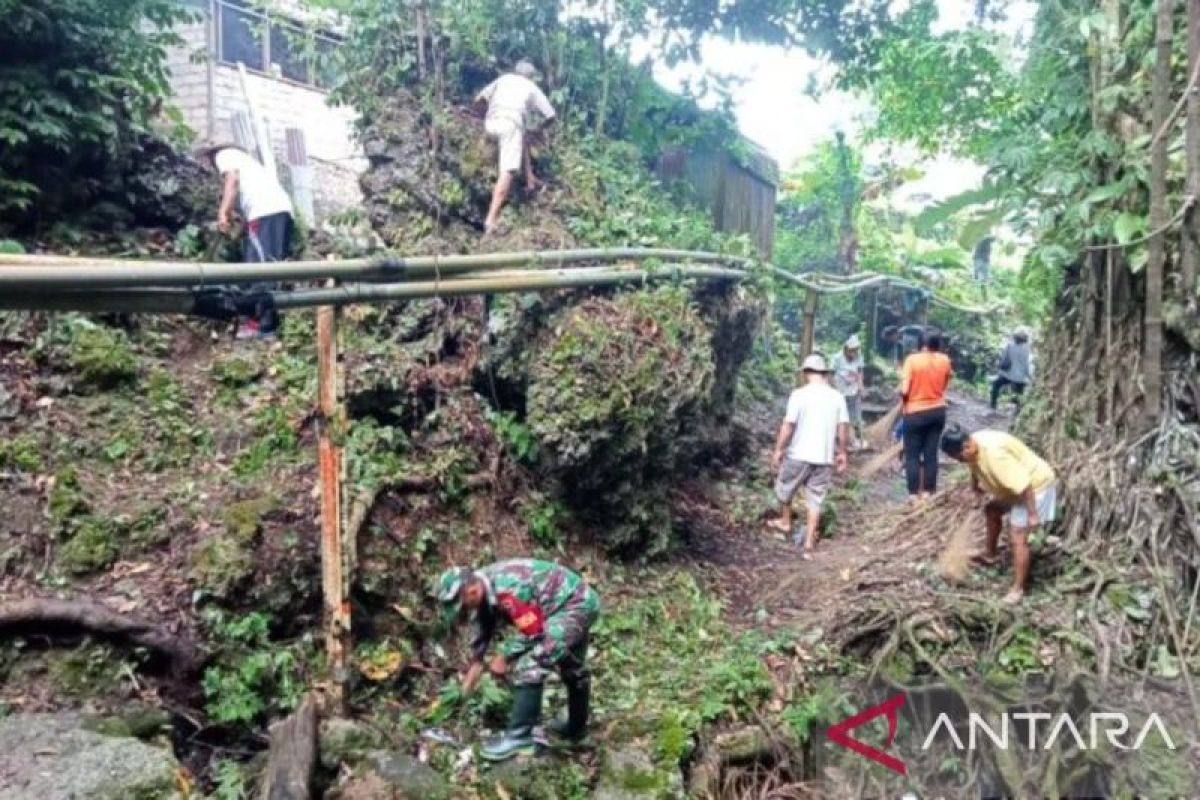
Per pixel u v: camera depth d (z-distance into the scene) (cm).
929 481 752
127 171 657
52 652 374
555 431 542
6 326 513
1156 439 514
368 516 477
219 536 434
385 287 411
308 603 438
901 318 1555
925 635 487
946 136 854
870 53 970
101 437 491
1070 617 478
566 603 387
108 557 421
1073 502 537
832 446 670
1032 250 583
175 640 389
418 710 423
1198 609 479
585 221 696
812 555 659
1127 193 528
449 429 559
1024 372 1237
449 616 383
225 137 961
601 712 432
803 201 1634
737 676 463
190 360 581
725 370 789
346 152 1080
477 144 719
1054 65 589
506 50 832
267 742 388
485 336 596
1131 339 542
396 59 749
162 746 352
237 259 651
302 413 544
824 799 433
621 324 574
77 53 603
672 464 604
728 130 1038
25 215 589
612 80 908
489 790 366
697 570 612
